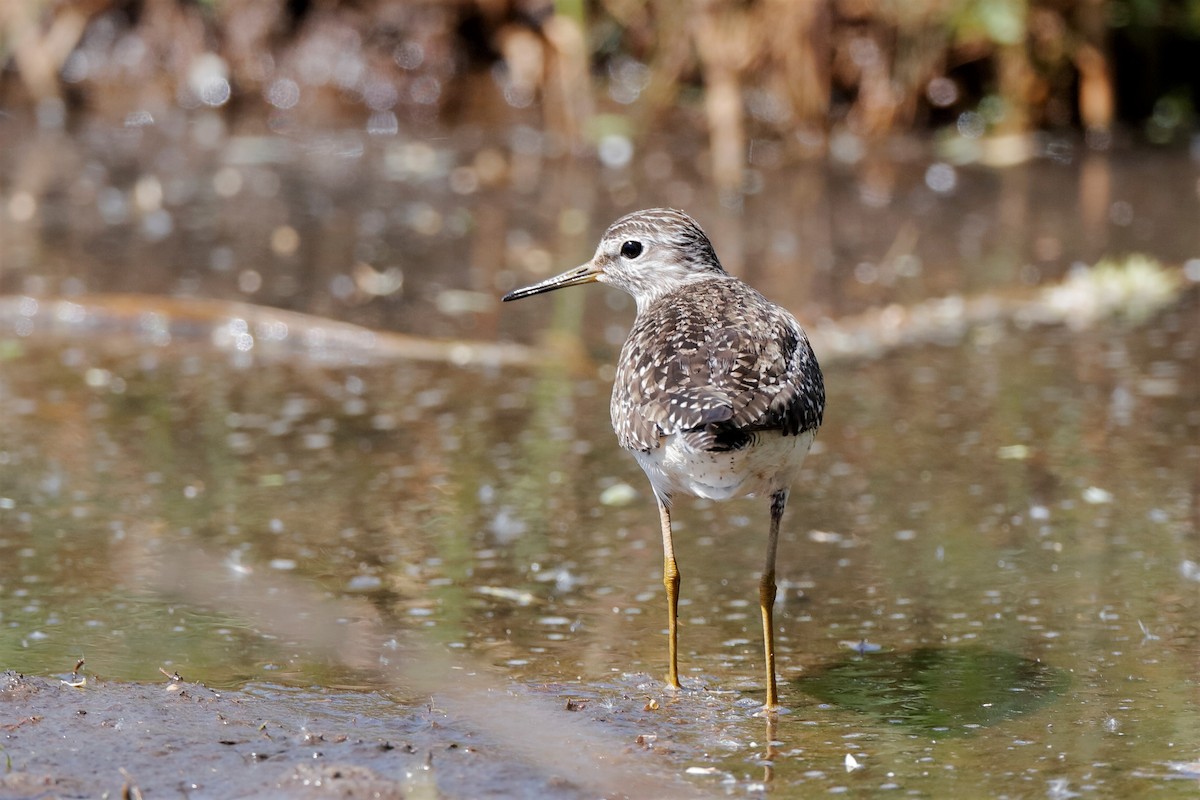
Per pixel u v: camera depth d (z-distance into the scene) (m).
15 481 11.35
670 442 7.71
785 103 21.11
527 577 9.77
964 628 8.95
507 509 10.95
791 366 7.92
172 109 22.25
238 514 10.80
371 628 8.95
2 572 9.70
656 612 9.26
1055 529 10.41
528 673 8.36
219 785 6.73
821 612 9.23
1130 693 8.02
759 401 7.52
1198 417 12.49
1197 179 19.67
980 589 9.49
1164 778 7.03
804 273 16.56
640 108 21.45
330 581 9.68
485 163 20.66
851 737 7.55
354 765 6.90
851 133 21.17
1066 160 20.58
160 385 13.66
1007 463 11.67
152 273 16.45
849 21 21.02
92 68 22.45
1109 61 21.09
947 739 7.50
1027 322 15.17
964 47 20.95
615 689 8.15
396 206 19.05
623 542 10.39
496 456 12.02
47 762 6.90
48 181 19.67
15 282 15.96
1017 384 13.44
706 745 7.43
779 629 8.99
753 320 8.21
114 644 8.62
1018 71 20.94
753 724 7.71
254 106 22.30
